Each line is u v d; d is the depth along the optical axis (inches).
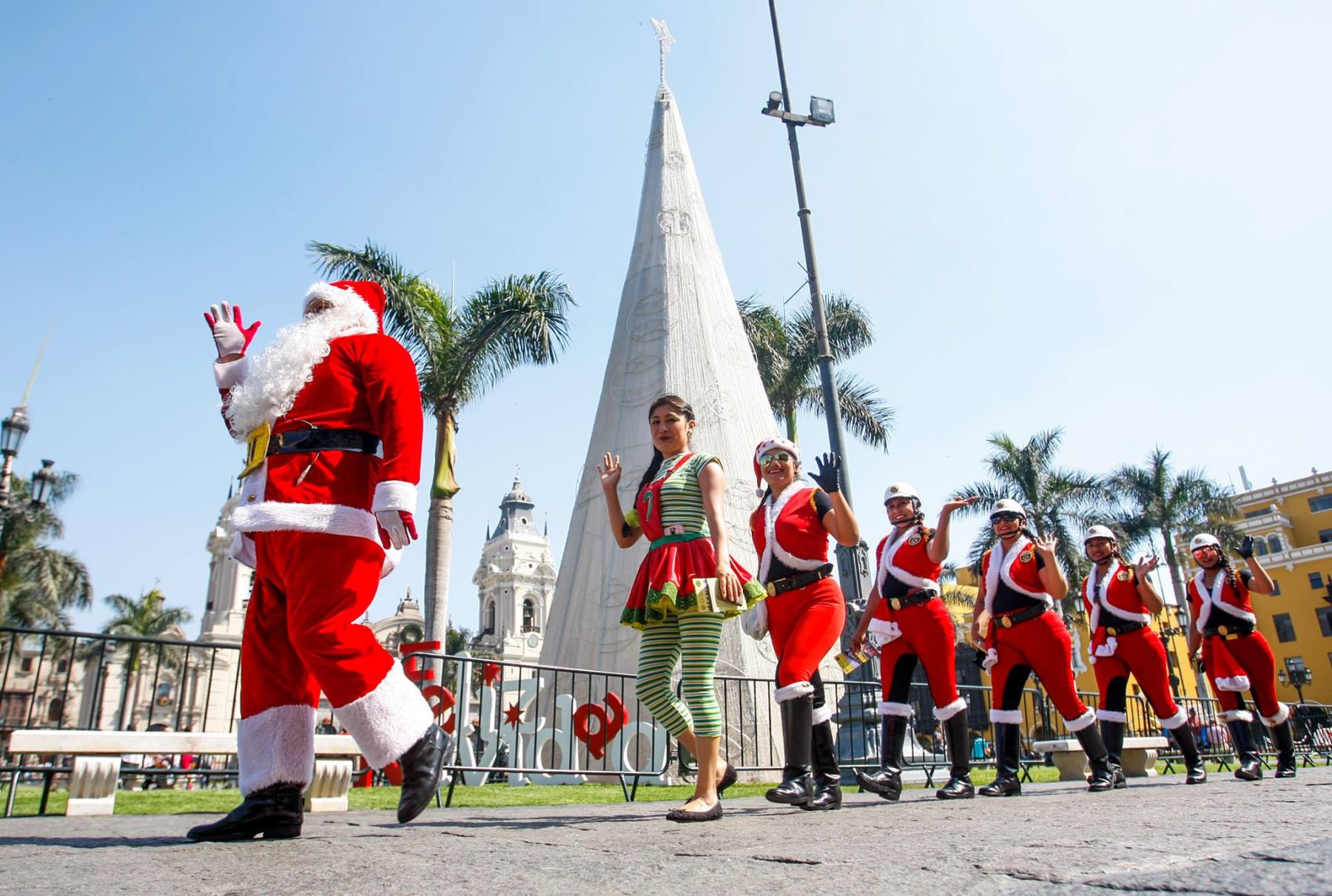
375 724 112.2
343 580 115.8
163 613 1871.3
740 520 541.6
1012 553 239.8
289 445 121.0
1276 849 75.0
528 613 2866.6
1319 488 2080.5
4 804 230.4
